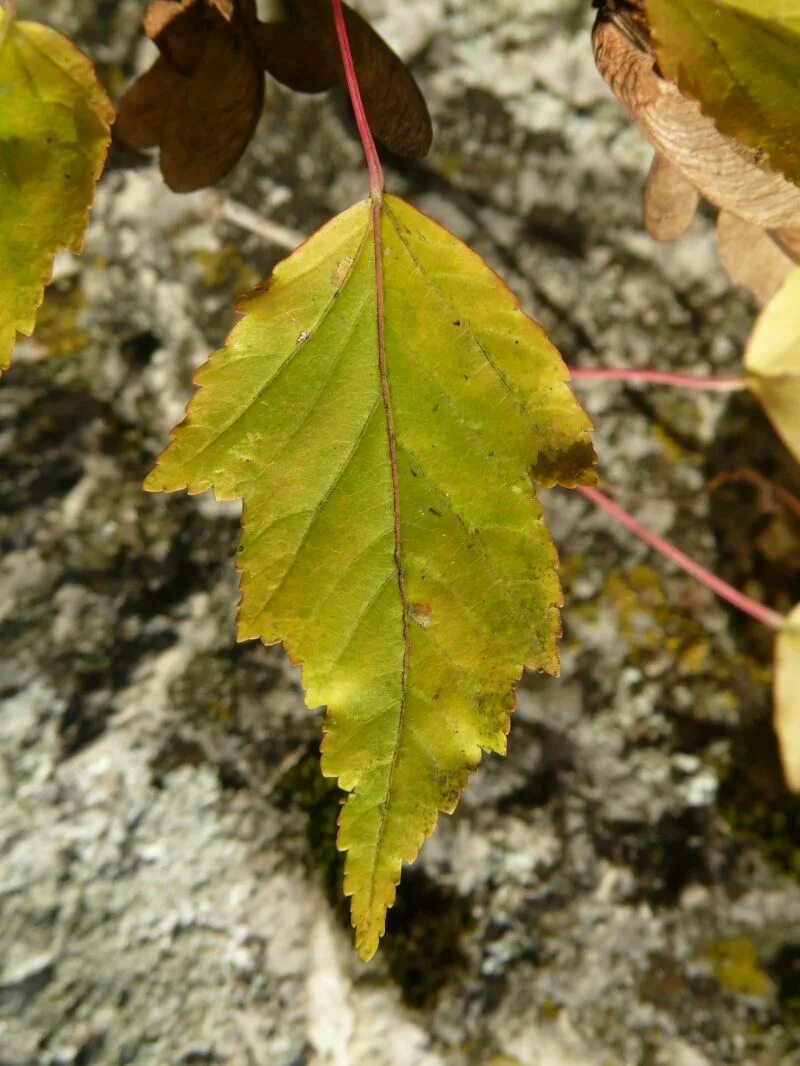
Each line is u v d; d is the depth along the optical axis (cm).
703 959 12
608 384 15
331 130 14
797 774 12
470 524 8
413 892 12
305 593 8
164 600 13
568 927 12
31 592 13
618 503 14
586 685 14
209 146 9
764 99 7
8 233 8
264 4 10
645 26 8
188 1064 11
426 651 8
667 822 13
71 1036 11
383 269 8
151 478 8
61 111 8
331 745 8
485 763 13
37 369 14
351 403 8
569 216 15
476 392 8
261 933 12
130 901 12
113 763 12
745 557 14
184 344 14
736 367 15
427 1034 12
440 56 15
